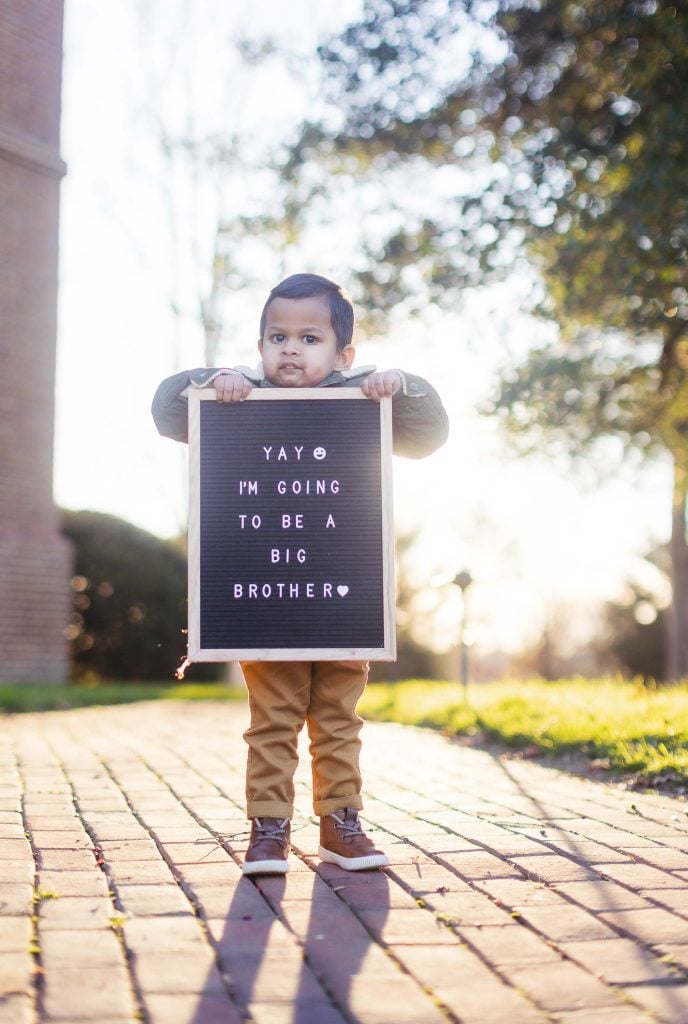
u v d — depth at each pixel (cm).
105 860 335
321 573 333
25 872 317
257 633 330
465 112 1245
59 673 1334
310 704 342
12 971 229
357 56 1230
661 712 664
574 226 1105
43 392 1320
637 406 1463
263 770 327
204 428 338
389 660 327
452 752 654
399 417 345
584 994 218
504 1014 208
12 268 1284
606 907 279
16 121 1278
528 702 806
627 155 1035
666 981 225
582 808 436
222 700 1356
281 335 343
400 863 331
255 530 334
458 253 1256
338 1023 204
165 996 216
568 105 1170
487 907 280
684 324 1151
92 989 219
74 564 1727
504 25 1165
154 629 1755
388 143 1262
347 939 254
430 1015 208
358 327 1352
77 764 588
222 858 339
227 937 254
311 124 1320
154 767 574
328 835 331
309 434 337
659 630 3584
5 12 1264
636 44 1044
